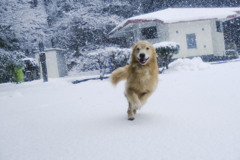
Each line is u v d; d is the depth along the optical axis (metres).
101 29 24.08
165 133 2.34
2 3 14.66
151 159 1.74
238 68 8.62
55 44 24.61
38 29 15.64
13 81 14.74
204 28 16.83
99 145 2.17
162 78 8.06
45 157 1.99
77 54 25.02
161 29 16.94
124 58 10.30
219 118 2.69
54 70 17.80
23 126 3.25
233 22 24.42
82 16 23.27
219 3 28.25
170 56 10.23
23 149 2.26
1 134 2.90
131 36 20.44
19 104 5.56
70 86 9.15
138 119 3.04
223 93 4.23
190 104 3.64
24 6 15.41
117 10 25.27
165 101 4.12
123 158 1.81
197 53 16.80
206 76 7.28
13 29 14.48
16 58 12.74
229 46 21.58
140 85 3.21
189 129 2.40
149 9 28.75
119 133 2.49
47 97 6.44
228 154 1.70
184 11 18.38
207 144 1.94
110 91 6.39
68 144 2.29
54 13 24.25
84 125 2.97
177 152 1.83
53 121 3.39
